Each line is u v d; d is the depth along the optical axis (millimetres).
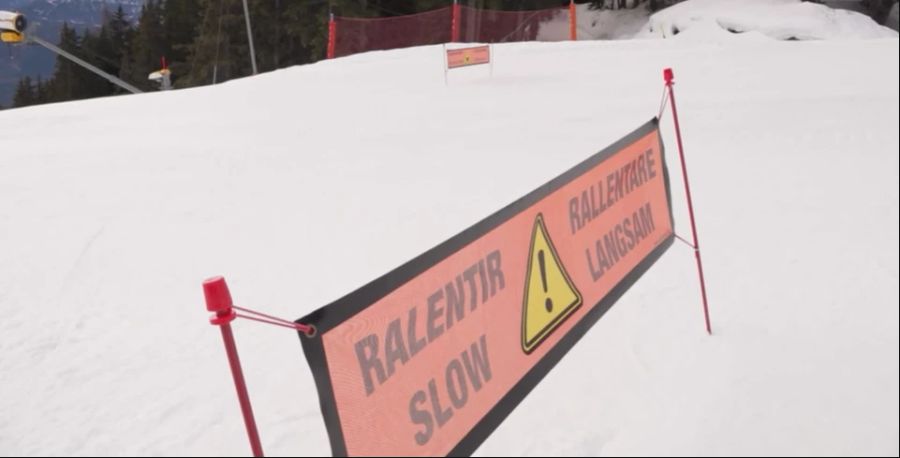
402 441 1644
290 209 5055
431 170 5844
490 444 2295
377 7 27297
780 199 4691
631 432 2328
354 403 1530
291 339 3100
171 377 2850
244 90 11930
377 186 5473
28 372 2943
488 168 5773
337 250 4207
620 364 2744
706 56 11875
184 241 4523
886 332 2932
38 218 5168
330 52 18109
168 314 3475
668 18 20469
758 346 2836
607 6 26766
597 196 2523
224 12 33344
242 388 1468
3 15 17516
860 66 9922
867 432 2291
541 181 5289
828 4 21203
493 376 1958
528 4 25672
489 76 11336
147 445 2389
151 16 51250
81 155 7336
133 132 8648
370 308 1579
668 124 6941
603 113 7586
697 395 2512
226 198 5438
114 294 3768
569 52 13672
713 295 3326
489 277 1970
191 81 36094
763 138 6234
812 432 2297
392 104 9297
